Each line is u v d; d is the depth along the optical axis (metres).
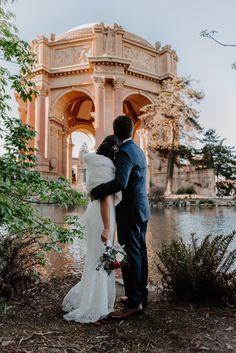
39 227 4.01
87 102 50.84
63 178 4.08
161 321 2.81
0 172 3.33
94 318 2.82
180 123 34.03
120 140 3.16
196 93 33.38
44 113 41.25
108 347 2.33
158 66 45.03
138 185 3.00
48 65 42.38
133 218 2.97
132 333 2.57
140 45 43.34
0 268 3.51
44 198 4.01
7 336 2.46
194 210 24.27
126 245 2.96
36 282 4.16
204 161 36.72
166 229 12.05
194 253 3.67
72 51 42.19
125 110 50.44
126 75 41.97
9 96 4.05
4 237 3.88
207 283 3.33
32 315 3.01
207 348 2.28
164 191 37.78
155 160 42.09
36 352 2.21
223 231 11.02
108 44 40.50
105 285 2.92
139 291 2.98
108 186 2.81
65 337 2.50
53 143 42.59
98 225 2.99
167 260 3.59
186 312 3.04
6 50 4.07
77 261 6.38
